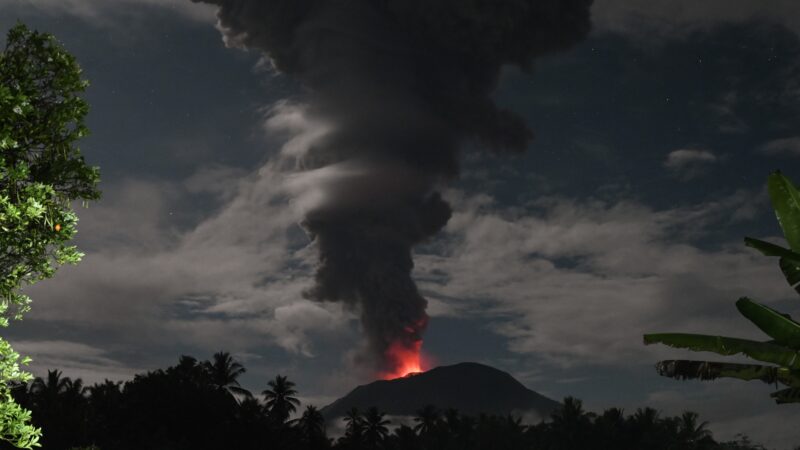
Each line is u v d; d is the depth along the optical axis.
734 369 6.46
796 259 6.28
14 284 9.22
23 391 75.31
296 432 108.75
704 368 6.52
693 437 123.88
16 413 8.45
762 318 6.45
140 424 83.19
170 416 85.25
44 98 9.91
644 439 122.69
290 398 122.75
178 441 83.62
